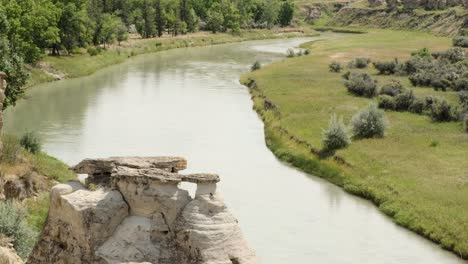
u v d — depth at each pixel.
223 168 53.25
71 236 18.08
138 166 18.72
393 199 45.25
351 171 51.31
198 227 17.06
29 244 27.92
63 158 52.53
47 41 102.75
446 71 87.00
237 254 17.08
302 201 46.00
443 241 38.69
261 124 69.62
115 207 17.66
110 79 99.88
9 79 57.94
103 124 66.94
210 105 79.12
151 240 17.36
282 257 36.03
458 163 51.09
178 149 57.97
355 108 70.94
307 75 95.31
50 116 70.38
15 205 32.81
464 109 65.69
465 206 42.38
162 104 79.00
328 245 38.12
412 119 65.75
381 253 37.25
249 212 43.25
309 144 58.03
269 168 54.09
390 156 53.06
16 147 41.50
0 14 71.62
